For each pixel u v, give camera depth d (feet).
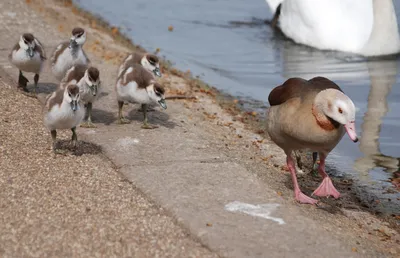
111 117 47.57
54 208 32.30
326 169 44.32
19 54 48.24
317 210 35.81
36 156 38.65
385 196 40.37
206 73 64.95
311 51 73.51
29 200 32.96
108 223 31.12
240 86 61.46
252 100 57.67
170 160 39.52
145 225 31.22
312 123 33.73
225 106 55.01
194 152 41.11
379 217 37.22
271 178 39.75
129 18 82.89
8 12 71.20
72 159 38.70
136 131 44.57
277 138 36.24
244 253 29.12
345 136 50.67
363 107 56.03
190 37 77.00
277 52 72.74
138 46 71.82
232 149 43.96
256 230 31.19
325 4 75.05
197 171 37.78
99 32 73.56
